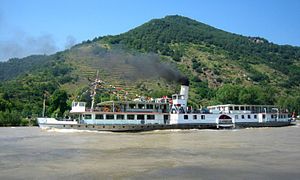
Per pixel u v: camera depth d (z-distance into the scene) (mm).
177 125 76062
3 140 53000
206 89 172625
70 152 38219
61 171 27422
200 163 30594
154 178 24812
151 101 77562
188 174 26109
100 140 51469
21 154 36844
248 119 85188
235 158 33312
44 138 55469
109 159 33094
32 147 43094
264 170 27484
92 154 36594
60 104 123750
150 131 72375
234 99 147500
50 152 38312
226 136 58344
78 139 53219
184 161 31688
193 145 44375
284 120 91250
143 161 31812
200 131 72750
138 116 72812
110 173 26500
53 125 70688
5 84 177500
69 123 69500
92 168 28531
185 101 80375
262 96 151000
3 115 113062
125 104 73125
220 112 82250
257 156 34531
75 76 178000
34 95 155750
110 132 68625
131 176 25469
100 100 128500
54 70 191625
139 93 140125
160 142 48344
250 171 27141
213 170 27516
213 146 43094
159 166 29234
